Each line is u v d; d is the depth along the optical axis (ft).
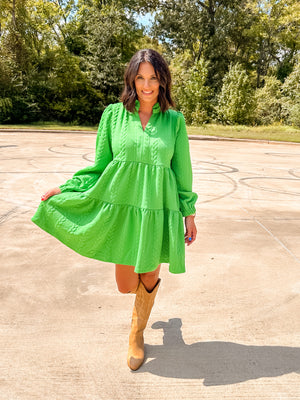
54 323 7.70
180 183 6.28
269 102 100.17
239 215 16.60
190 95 95.14
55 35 102.27
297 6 110.52
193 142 57.16
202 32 106.73
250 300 8.94
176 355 6.77
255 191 21.97
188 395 5.77
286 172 29.71
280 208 18.13
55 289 9.18
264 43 119.14
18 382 5.95
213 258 11.52
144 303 6.51
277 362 6.66
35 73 84.33
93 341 7.13
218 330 7.63
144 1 107.55
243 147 51.90
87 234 5.95
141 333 6.69
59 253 11.54
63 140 51.26
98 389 5.85
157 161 5.77
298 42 116.26
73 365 6.42
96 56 87.81
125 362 6.55
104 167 6.27
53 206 6.15
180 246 6.10
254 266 11.03
